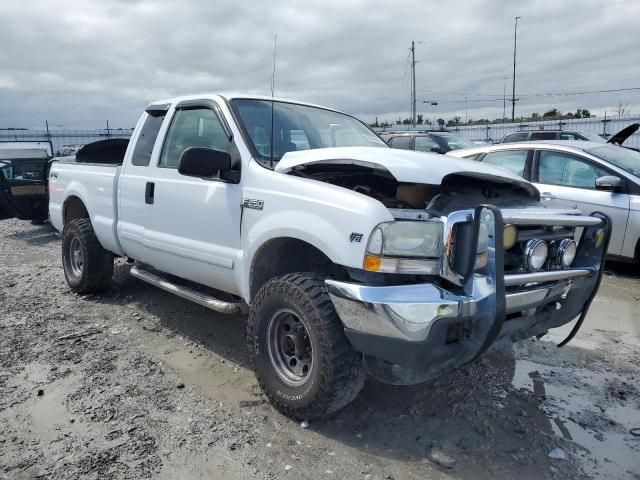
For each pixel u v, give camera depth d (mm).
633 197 6465
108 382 3752
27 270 7141
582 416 3389
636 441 3117
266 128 4020
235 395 3604
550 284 3201
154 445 2992
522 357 4289
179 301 5594
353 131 4770
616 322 5125
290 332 3283
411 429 3223
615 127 28625
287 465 2842
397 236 2807
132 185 4762
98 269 5594
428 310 2695
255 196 3516
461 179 3334
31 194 9805
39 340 4520
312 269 3578
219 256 3814
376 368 3057
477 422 3307
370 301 2762
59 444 2988
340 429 3205
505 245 2906
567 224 3145
